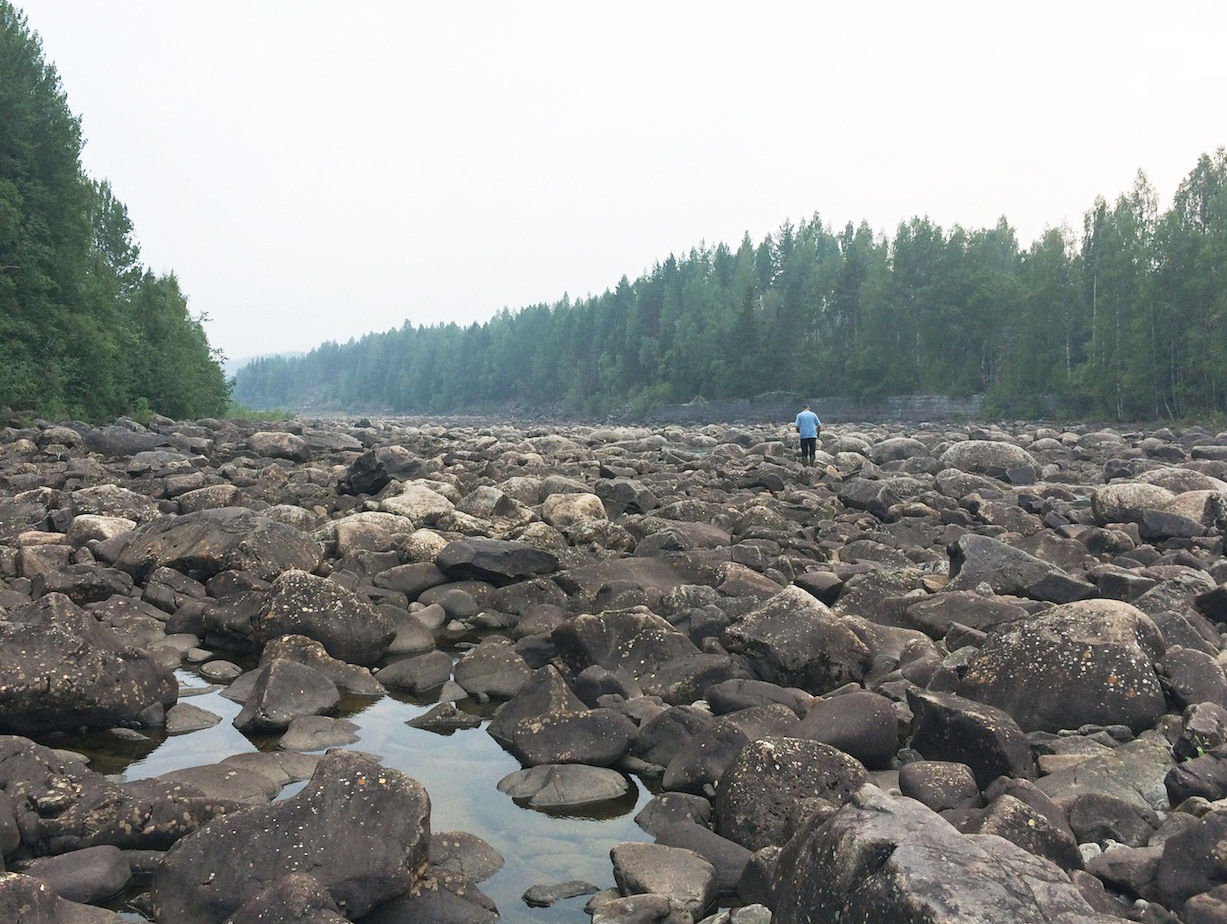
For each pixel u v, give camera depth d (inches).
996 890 125.3
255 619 334.3
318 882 159.2
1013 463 908.6
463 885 180.7
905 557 490.9
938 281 3321.9
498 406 6328.7
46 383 1268.5
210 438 1196.5
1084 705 257.1
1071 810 202.2
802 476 837.8
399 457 677.9
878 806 146.8
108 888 174.7
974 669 280.7
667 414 4205.2
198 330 2042.3
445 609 394.3
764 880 176.2
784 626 305.9
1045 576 390.3
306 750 250.4
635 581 409.1
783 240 5007.4
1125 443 1293.1
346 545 470.3
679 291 5073.8
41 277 1284.4
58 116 1322.6
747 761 211.0
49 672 252.8
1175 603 355.9
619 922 166.1
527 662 329.7
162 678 281.1
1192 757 224.7
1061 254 2945.4
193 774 215.8
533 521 540.1
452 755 254.8
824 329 4099.4
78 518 475.2
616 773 239.9
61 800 190.9
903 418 3149.6
